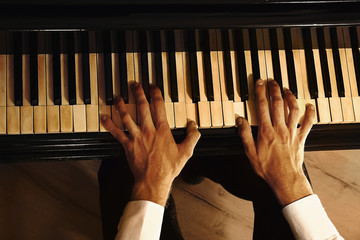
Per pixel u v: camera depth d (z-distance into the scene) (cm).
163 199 133
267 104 137
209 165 159
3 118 135
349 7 126
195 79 137
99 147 141
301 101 140
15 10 122
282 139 136
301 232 133
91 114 136
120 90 136
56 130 136
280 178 136
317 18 126
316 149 146
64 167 178
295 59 139
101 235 178
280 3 125
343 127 143
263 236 149
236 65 138
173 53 136
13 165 176
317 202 134
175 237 149
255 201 152
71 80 135
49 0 122
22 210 176
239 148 144
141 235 129
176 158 135
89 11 123
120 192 148
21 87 134
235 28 126
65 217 177
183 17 125
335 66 139
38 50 134
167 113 137
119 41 135
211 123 138
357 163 184
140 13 124
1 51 134
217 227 181
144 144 134
